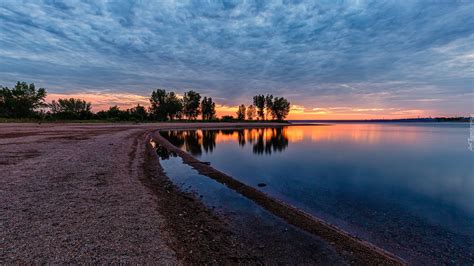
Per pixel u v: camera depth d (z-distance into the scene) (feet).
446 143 114.32
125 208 21.30
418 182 42.09
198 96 367.25
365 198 32.42
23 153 45.09
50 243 14.48
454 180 43.80
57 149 51.01
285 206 27.43
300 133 190.49
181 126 235.20
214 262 14.96
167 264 13.47
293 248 17.89
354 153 78.54
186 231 18.70
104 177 31.19
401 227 23.09
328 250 17.81
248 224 22.02
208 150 82.99
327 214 26.35
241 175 44.86
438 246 19.42
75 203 21.54
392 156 72.79
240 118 428.15
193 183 35.91
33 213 18.83
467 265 16.76
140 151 57.77
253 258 16.17
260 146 97.45
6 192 23.41
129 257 13.66
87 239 15.30
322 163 59.72
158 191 28.68
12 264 12.19
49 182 27.43
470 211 27.73
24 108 238.89
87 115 271.49
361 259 16.79
